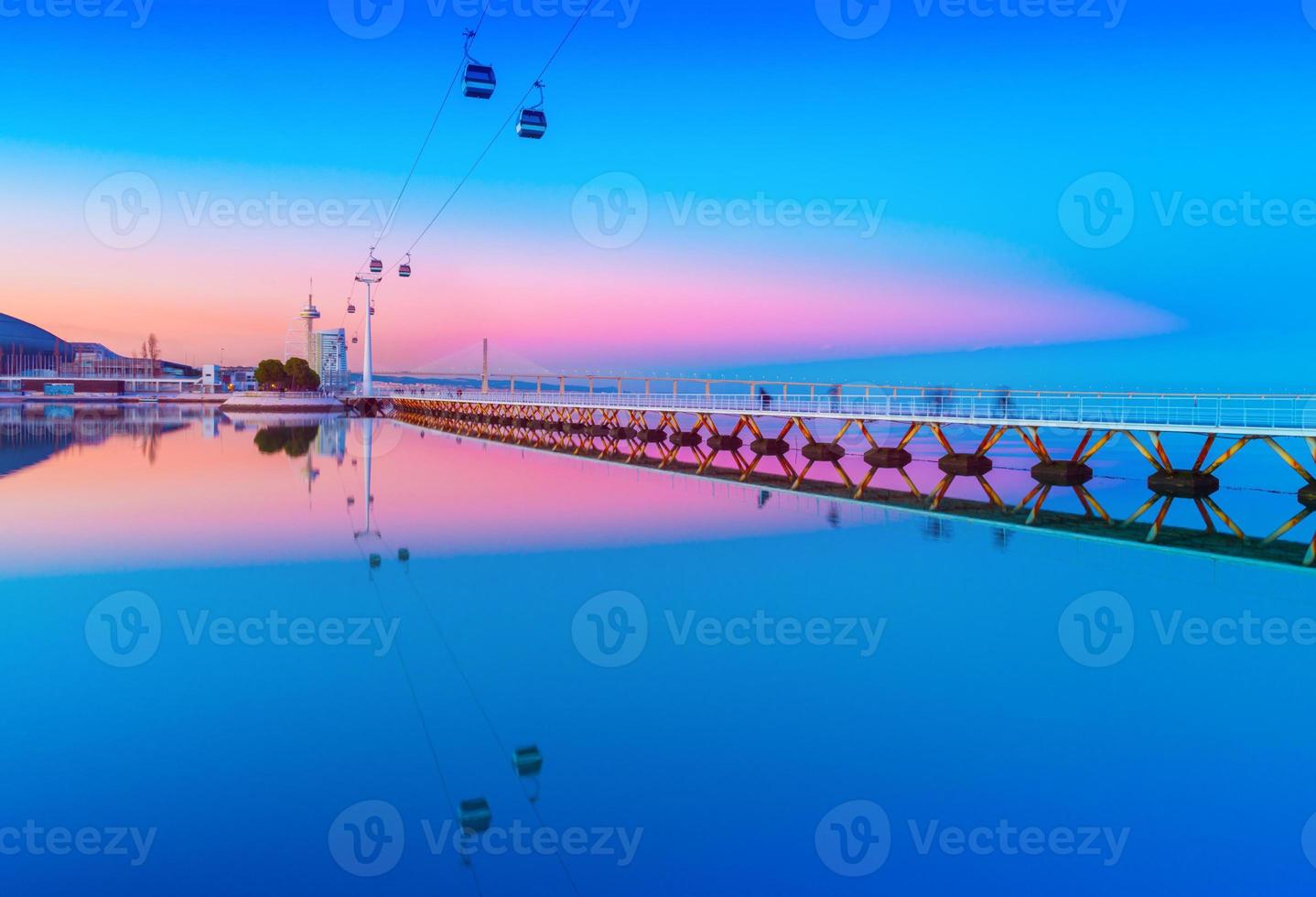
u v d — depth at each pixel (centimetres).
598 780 582
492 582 1169
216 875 463
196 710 697
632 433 4200
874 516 1822
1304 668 835
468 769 596
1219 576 1258
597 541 1484
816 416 2902
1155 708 727
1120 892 457
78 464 2738
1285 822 541
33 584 1134
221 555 1333
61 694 733
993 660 856
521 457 3350
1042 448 2344
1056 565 1323
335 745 632
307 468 2722
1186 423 2062
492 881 462
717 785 579
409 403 7712
